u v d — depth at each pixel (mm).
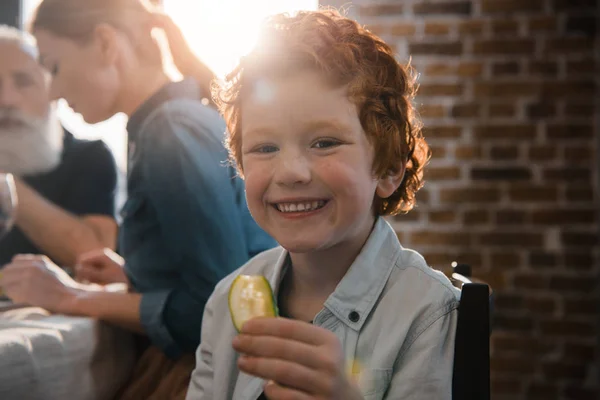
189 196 1125
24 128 1893
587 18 2426
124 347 1176
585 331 2418
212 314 900
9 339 889
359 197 716
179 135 1159
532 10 2441
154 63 1314
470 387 702
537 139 2441
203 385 881
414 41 2473
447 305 742
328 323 777
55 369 966
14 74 1910
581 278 2424
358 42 772
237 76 781
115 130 2531
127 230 1200
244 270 914
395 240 826
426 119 2473
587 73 2424
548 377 2432
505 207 2451
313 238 708
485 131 2455
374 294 782
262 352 580
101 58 1269
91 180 1986
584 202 2428
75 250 1770
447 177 2469
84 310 1128
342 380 580
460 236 2463
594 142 2422
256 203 729
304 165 699
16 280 1177
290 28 758
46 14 1277
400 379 720
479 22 2457
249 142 730
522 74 2445
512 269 2449
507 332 2451
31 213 1760
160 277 1160
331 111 704
